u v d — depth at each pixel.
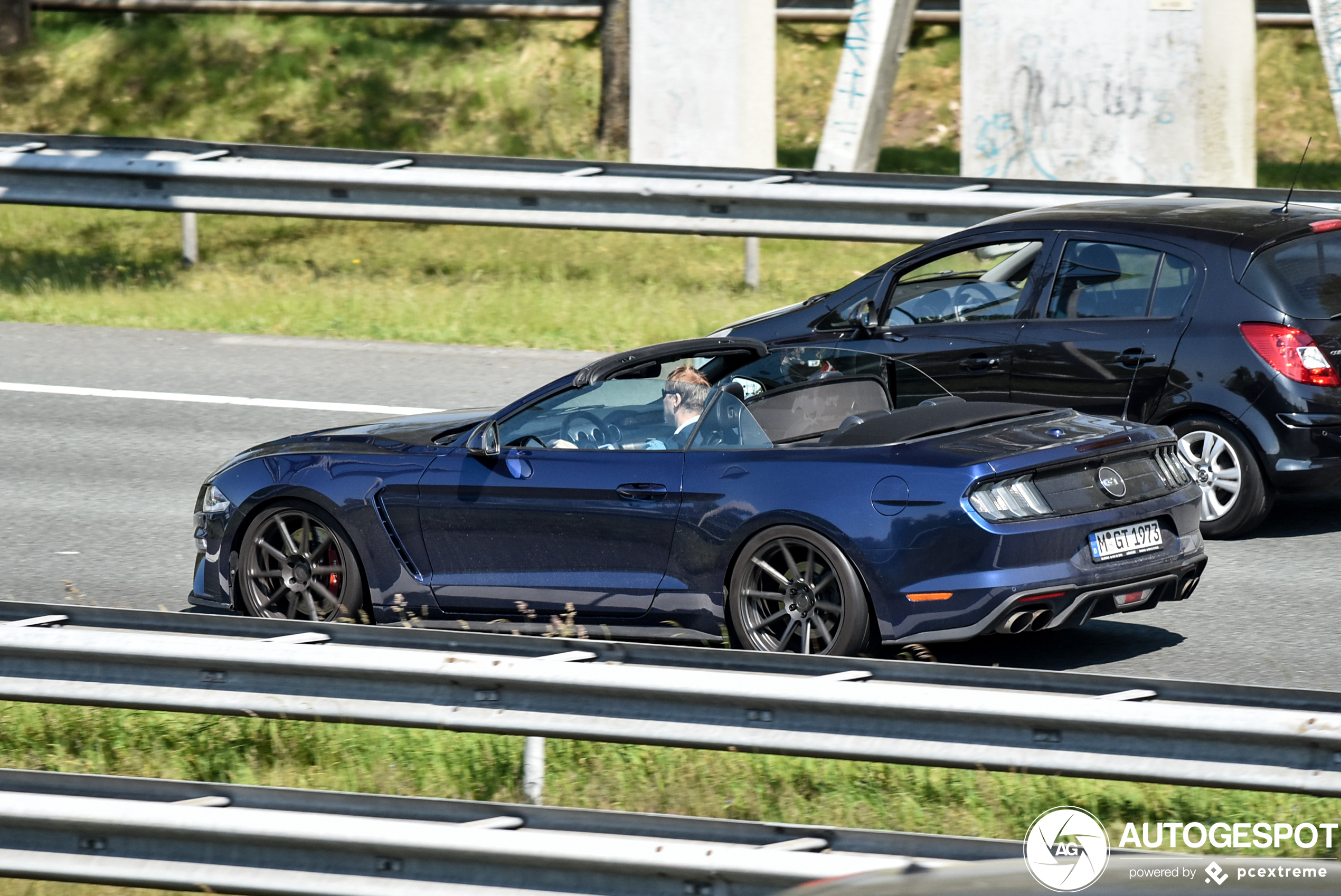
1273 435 34.50
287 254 68.31
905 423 27.62
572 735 20.95
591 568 28.41
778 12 92.25
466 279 64.19
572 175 59.25
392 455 30.11
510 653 21.92
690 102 66.31
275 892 19.44
